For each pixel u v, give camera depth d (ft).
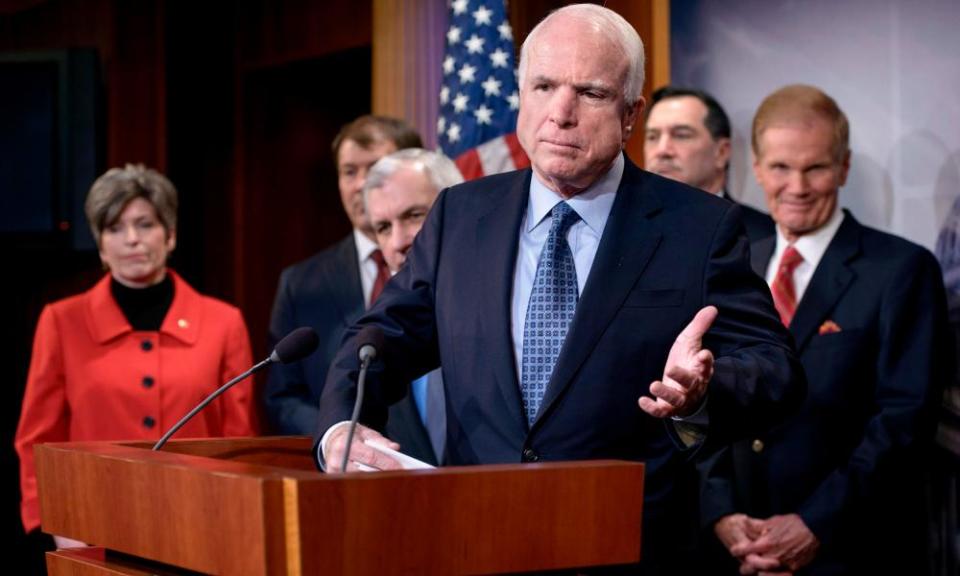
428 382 11.13
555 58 7.47
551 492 5.60
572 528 5.64
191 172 21.29
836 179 12.34
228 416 13.01
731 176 14.40
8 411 19.93
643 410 7.09
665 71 14.96
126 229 12.91
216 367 12.97
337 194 22.70
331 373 7.70
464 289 7.86
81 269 20.29
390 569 5.16
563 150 7.42
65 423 12.67
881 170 13.57
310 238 22.38
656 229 7.70
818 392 11.64
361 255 13.62
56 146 18.94
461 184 8.52
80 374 12.60
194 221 21.29
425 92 17.42
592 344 7.38
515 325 7.71
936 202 13.20
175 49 21.06
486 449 7.49
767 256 12.71
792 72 14.17
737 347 7.44
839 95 13.87
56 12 21.01
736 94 14.53
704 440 6.99
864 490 11.19
